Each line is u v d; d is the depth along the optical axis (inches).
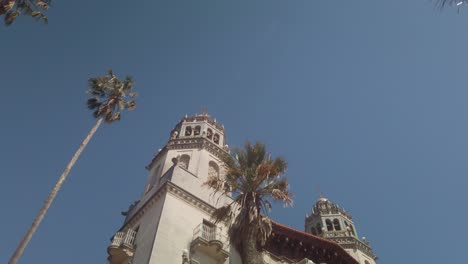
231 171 932.6
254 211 839.7
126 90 1143.0
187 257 936.3
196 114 1589.6
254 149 974.4
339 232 1910.7
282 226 1170.0
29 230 679.7
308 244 1192.2
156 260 900.0
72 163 829.2
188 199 1109.7
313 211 2149.4
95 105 1087.0
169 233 982.4
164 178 1176.8
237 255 1034.1
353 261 1214.3
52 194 750.5
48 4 898.7
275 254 1144.8
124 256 994.1
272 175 918.4
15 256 637.3
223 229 1091.3
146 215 1100.5
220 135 1514.5
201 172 1258.6
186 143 1393.9
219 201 1181.1
